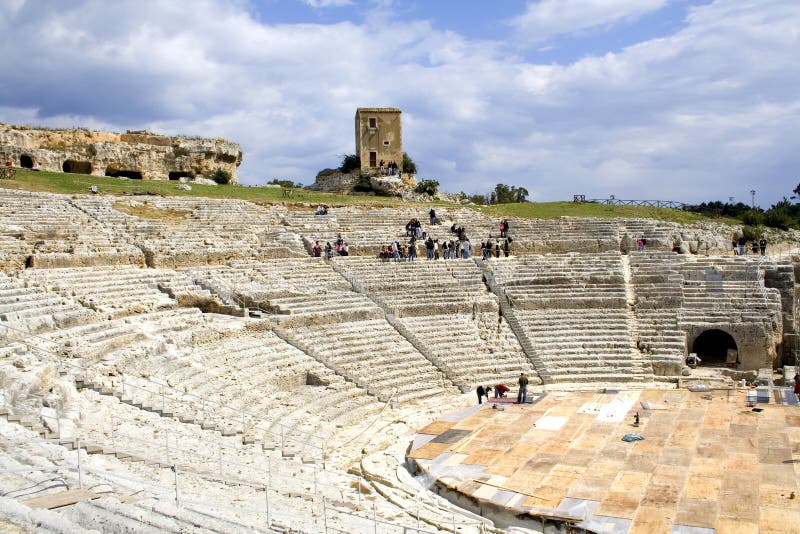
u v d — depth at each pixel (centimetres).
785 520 1820
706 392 3281
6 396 1905
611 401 3133
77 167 6147
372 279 4403
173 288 3562
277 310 3731
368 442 2772
